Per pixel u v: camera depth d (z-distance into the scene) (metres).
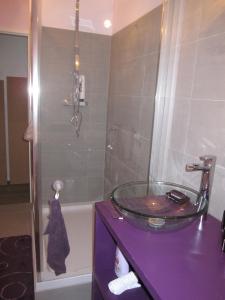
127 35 2.07
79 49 2.31
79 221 2.38
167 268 0.77
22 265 1.90
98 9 2.28
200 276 0.74
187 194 1.21
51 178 2.43
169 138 1.50
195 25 1.24
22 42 3.32
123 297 0.99
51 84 2.29
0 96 3.29
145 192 1.28
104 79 2.45
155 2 1.63
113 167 2.41
